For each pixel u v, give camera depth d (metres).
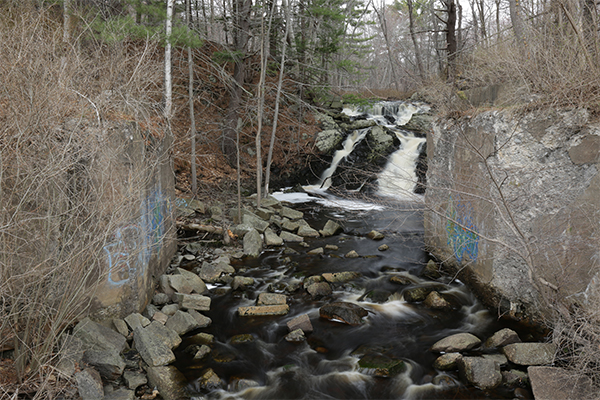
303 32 19.28
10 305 4.02
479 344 5.17
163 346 4.84
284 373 4.78
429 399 4.25
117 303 5.11
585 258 4.57
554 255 4.91
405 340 5.44
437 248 8.00
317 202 14.18
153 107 7.26
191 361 4.91
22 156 3.73
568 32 5.68
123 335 4.96
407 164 15.91
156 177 6.42
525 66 5.61
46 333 4.26
